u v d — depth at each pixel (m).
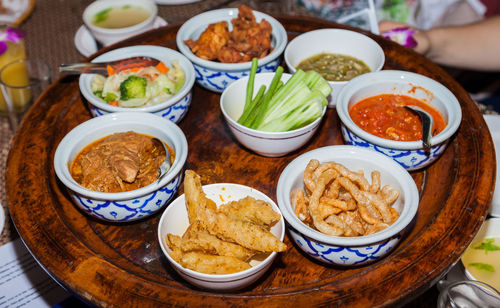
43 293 0.63
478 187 0.61
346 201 0.58
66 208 0.63
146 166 0.61
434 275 0.53
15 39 0.85
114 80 0.70
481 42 1.07
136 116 0.65
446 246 0.56
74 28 0.97
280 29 0.77
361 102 0.69
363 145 0.64
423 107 0.68
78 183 0.60
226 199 0.60
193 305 0.51
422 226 0.61
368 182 0.60
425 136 0.62
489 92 1.07
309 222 0.57
